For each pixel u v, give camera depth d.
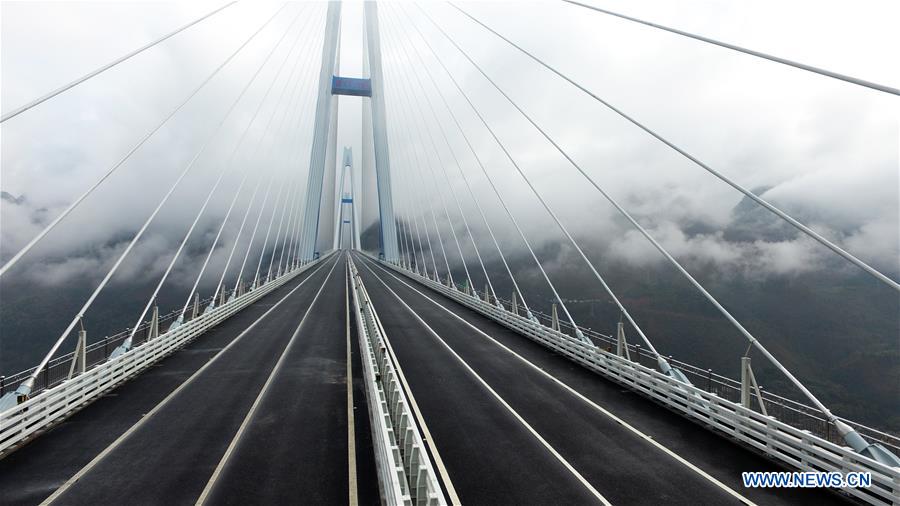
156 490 7.02
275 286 37.97
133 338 14.85
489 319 24.62
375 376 9.39
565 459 8.27
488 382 13.04
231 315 24.42
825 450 7.54
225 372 13.66
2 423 8.35
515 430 9.56
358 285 24.98
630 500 6.94
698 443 9.02
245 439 8.86
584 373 14.20
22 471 7.60
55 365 11.16
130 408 10.59
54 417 9.70
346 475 7.48
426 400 11.38
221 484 7.19
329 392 11.77
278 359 15.27
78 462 7.92
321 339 18.56
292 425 9.56
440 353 16.48
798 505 6.84
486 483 7.38
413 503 6.55
